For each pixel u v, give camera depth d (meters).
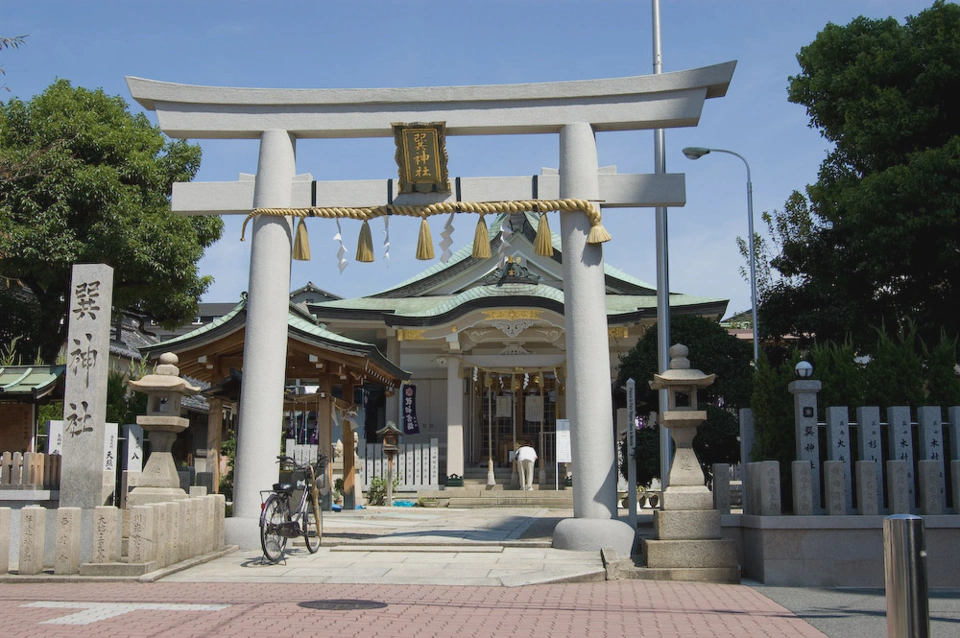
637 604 8.98
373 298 33.22
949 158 18.44
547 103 13.36
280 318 13.30
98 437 11.37
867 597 10.01
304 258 13.43
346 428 22.03
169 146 26.69
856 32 21.78
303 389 23.20
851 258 22.56
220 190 13.66
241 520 12.73
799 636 7.45
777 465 11.46
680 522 11.36
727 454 18.16
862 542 11.16
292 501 13.27
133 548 10.11
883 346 13.28
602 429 12.73
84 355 11.54
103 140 24.20
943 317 20.59
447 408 30.31
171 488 11.86
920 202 18.88
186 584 9.84
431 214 13.30
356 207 13.38
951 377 12.98
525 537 13.80
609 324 28.12
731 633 7.51
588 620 7.97
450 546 12.75
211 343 18.61
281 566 11.20
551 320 27.28
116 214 23.47
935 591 10.80
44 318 25.25
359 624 7.55
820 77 21.61
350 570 10.88
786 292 24.72
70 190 23.03
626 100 13.27
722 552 11.23
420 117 13.35
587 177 13.12
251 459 12.93
